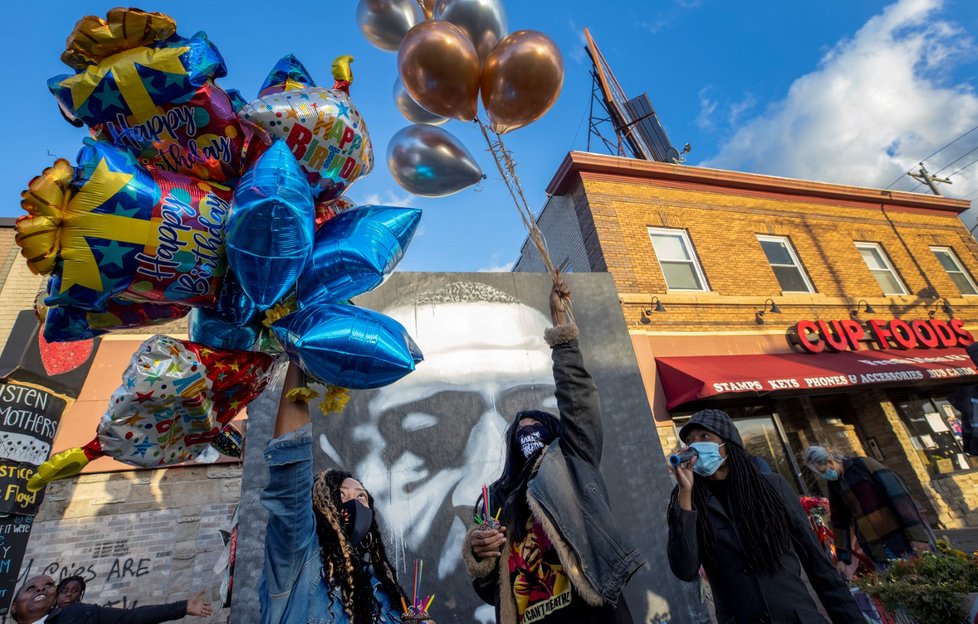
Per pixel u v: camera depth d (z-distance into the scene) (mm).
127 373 1232
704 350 7930
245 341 1437
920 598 2414
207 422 1351
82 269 1149
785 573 1932
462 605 4012
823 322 8852
